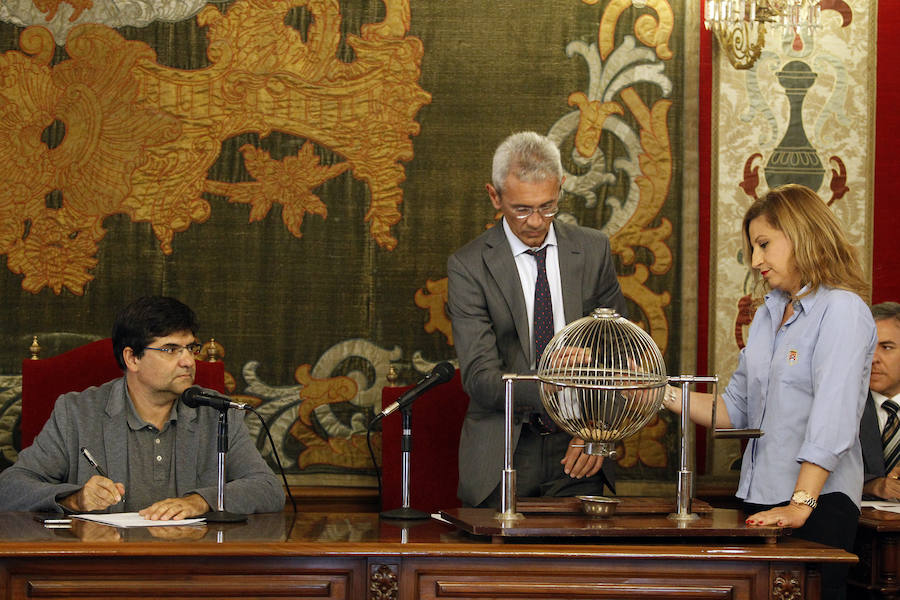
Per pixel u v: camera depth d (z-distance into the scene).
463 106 5.03
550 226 3.85
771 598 2.75
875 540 3.64
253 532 3.00
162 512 3.26
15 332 4.88
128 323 3.69
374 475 5.00
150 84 4.96
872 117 5.11
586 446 3.04
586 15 5.06
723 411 3.54
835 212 5.09
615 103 5.06
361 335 5.00
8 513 3.36
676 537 2.86
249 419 4.96
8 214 4.89
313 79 5.02
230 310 4.96
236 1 4.99
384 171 5.03
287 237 4.99
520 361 3.74
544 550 2.72
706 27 4.82
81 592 2.73
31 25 4.93
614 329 3.21
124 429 3.71
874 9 5.12
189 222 4.96
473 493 3.65
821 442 2.98
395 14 5.03
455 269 3.81
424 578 2.78
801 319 3.21
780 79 5.10
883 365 4.28
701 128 5.07
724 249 5.07
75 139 4.93
